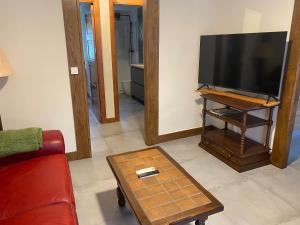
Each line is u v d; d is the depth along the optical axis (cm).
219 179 246
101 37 382
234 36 261
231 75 276
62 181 164
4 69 200
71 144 284
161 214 136
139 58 617
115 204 212
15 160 193
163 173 176
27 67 244
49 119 267
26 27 234
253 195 221
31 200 145
